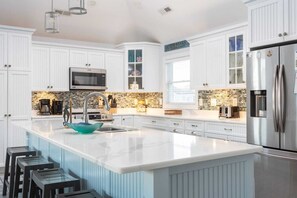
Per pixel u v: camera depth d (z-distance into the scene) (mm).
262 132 3189
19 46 4930
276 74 3006
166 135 2551
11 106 4844
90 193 2033
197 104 5527
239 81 4230
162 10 5141
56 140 2242
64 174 2416
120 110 6559
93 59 5973
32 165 2721
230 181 1807
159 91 6395
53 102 5590
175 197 1569
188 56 5695
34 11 5047
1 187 3824
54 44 5535
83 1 2910
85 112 2883
